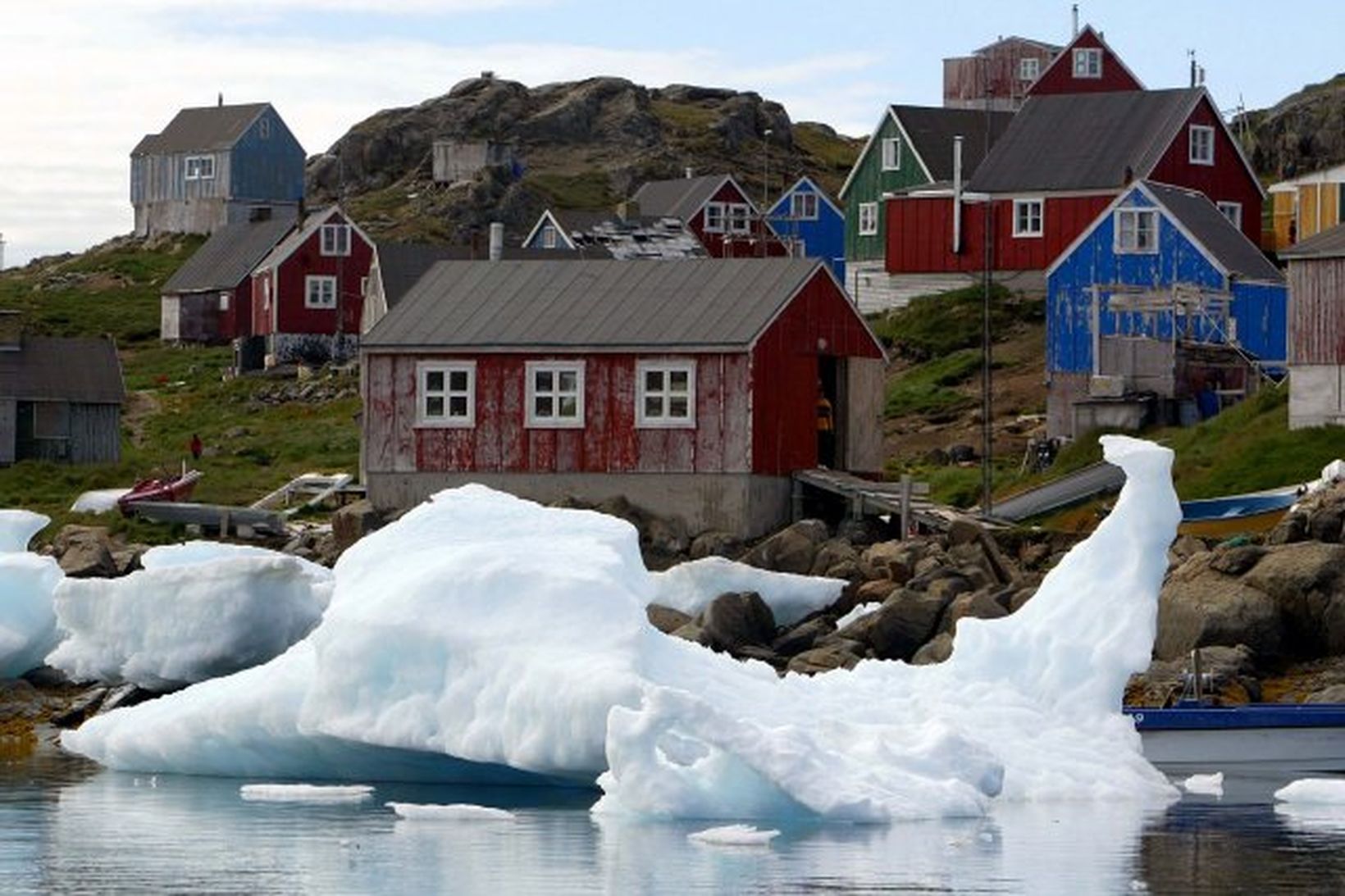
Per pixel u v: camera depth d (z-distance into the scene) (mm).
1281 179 161125
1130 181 122562
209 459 112188
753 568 63531
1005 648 47906
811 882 37594
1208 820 43969
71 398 115188
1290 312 83312
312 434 119438
